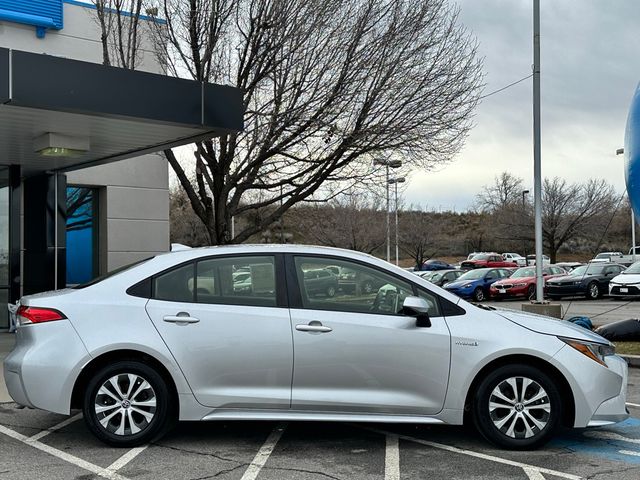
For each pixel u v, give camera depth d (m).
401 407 5.33
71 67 8.05
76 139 10.05
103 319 5.40
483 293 27.25
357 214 40.06
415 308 5.21
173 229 47.41
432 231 48.41
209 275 5.56
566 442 5.69
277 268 5.56
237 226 42.16
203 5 13.20
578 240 61.69
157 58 14.62
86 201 16.44
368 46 14.05
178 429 6.04
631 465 5.07
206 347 5.34
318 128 14.40
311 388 5.36
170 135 9.98
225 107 9.30
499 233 51.81
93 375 5.40
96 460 5.15
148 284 5.53
